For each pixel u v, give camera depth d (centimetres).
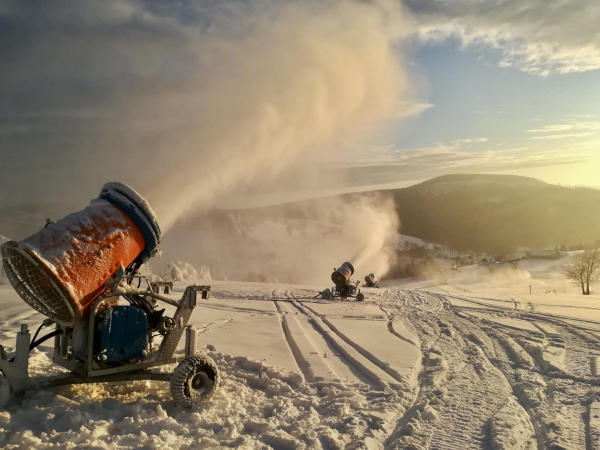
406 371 802
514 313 1833
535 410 621
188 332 591
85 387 582
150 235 588
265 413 552
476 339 1200
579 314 1791
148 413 503
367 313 1802
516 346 1090
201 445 438
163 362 573
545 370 853
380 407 602
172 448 423
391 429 536
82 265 520
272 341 1058
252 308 1844
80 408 498
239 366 775
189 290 599
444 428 545
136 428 464
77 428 453
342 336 1179
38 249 500
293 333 1178
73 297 501
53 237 520
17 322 1055
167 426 472
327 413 570
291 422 523
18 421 459
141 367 555
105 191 583
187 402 530
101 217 557
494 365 898
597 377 790
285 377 708
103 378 529
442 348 1065
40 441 413
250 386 675
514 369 865
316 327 1341
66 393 552
